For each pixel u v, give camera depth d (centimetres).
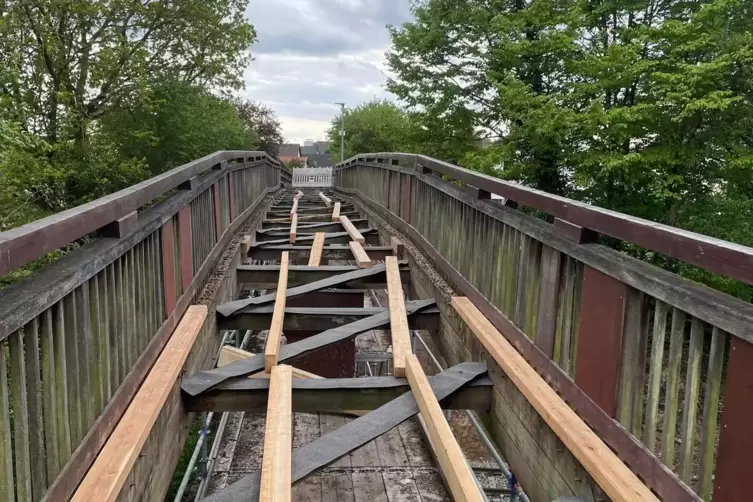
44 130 1388
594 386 230
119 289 241
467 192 408
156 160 1892
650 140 1044
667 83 948
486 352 339
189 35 1812
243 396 316
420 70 1534
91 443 203
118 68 1544
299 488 428
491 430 333
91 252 213
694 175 1014
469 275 407
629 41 1142
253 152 878
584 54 1257
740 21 1020
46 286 173
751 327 148
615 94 1152
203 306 377
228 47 1969
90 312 212
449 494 418
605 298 224
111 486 186
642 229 194
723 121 942
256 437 534
